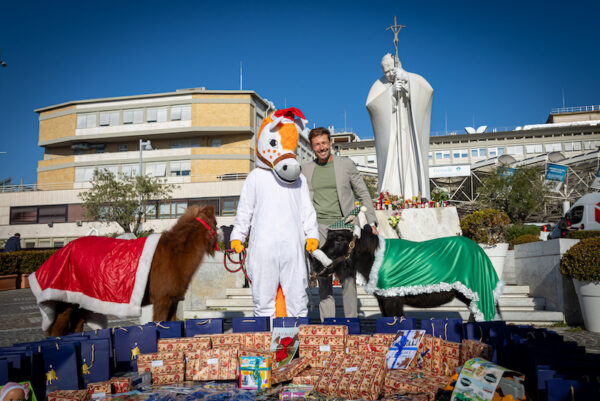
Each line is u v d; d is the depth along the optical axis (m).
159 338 4.06
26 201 38.06
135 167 40.31
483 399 2.67
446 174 42.94
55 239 36.88
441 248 4.73
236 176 35.84
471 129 63.19
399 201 10.83
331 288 4.89
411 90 11.92
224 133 39.84
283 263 4.20
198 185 35.53
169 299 4.56
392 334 3.75
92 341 3.51
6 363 2.94
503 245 8.02
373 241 4.56
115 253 4.50
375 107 12.41
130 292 4.37
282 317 3.99
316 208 4.88
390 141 12.38
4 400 2.61
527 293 7.38
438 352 3.57
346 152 60.75
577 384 2.34
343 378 3.14
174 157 39.72
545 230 21.98
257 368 3.37
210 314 7.25
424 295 4.63
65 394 3.01
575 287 6.01
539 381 2.55
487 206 33.81
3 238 37.69
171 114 40.00
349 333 3.94
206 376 3.61
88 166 41.06
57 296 4.38
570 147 58.19
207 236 4.63
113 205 27.94
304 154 46.00
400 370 3.54
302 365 3.62
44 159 43.75
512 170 33.97
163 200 35.22
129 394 3.23
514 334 3.24
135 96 40.75
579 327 6.00
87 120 41.66
